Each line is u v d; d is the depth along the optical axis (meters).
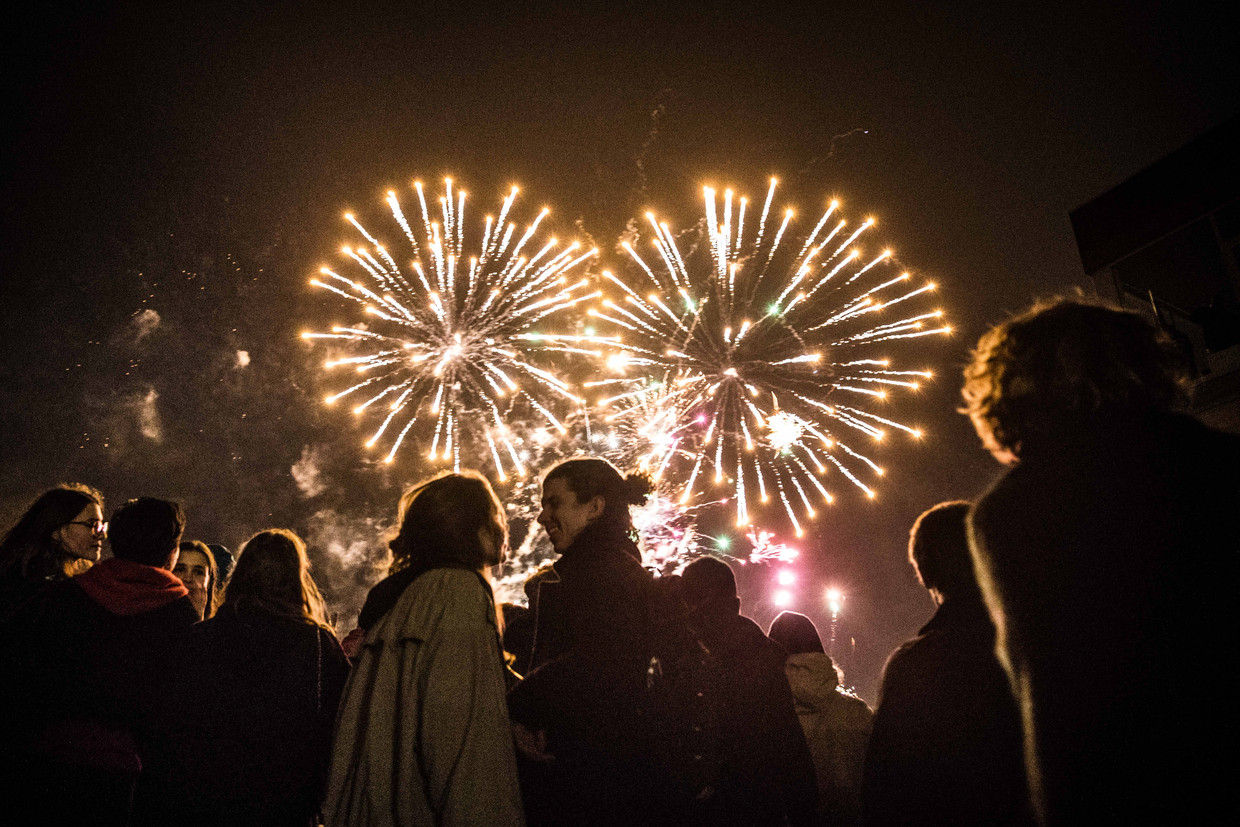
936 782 2.36
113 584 3.22
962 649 2.51
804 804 3.14
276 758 3.15
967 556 2.70
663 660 2.81
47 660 3.01
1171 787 1.36
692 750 2.71
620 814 2.56
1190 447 1.58
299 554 3.59
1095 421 1.68
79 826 2.90
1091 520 1.56
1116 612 1.48
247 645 3.26
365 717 2.69
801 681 4.07
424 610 2.75
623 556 3.01
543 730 2.72
